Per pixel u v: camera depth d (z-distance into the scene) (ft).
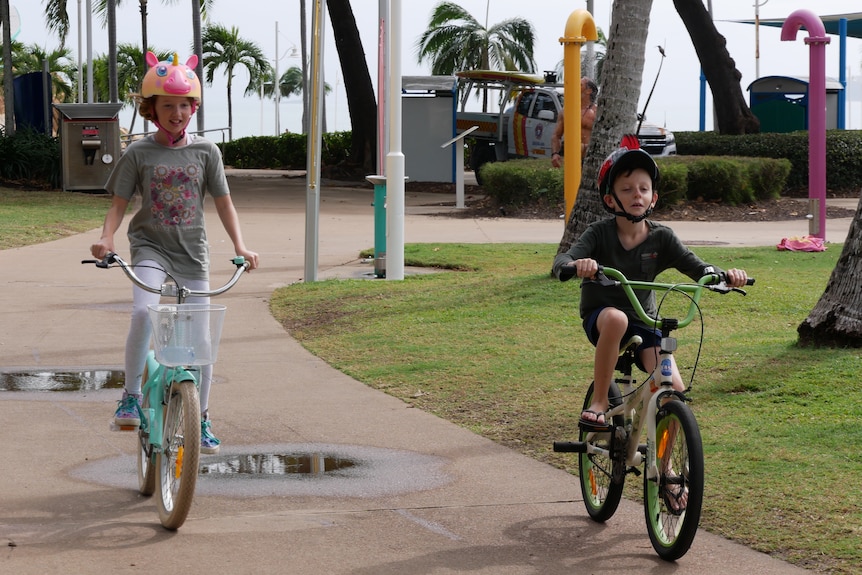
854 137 96.32
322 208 86.33
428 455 21.33
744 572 15.06
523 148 102.89
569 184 42.50
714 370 26.45
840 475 18.79
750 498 17.85
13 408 25.04
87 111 96.22
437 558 15.76
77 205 82.69
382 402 25.79
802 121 118.32
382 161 47.21
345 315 37.22
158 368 18.11
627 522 17.48
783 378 25.08
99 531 16.80
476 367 28.84
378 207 46.68
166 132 19.01
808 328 27.96
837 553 15.47
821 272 43.11
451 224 72.74
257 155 177.17
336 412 24.86
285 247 59.11
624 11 39.29
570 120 42.16
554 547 16.28
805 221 74.43
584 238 16.72
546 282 40.96
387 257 45.39
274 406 25.45
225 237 63.72
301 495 18.78
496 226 71.15
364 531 16.94
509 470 20.31
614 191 16.53
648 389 16.05
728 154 100.48
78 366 29.91
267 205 88.48
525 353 30.25
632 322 16.61
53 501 18.33
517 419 23.85
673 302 36.06
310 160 44.83
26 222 67.67
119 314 38.11
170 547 16.11
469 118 110.63
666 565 15.42
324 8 44.65
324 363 30.32
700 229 68.85
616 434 16.69
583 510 18.08
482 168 84.84
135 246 19.12
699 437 15.03
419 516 17.70
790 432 21.39
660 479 15.72
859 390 23.85
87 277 47.11
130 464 20.66
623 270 16.75
